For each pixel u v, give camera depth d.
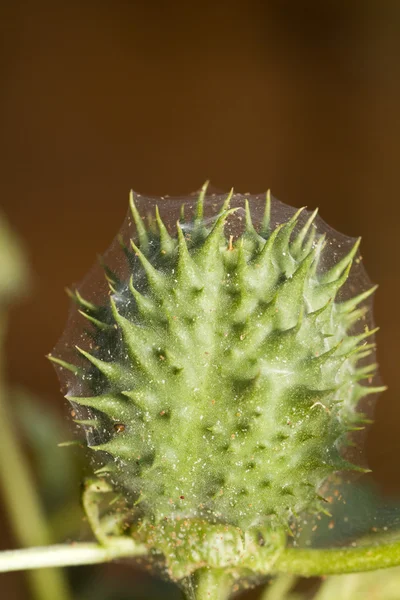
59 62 0.75
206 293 0.23
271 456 0.22
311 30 0.76
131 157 0.75
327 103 0.75
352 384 0.23
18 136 0.73
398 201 0.72
